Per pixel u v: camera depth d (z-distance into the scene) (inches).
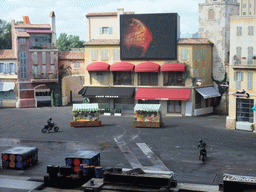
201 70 2138.3
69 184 926.4
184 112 2110.0
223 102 2209.6
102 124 1846.7
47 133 1631.4
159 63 2124.8
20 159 1082.1
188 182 954.7
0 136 1568.7
